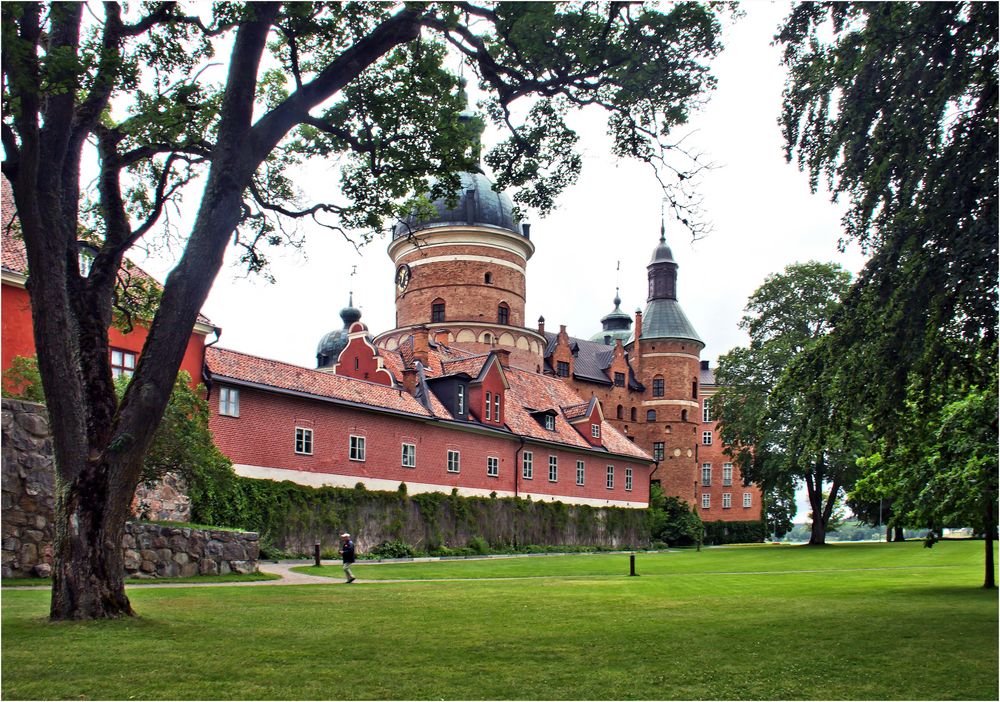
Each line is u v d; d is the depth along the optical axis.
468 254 68.69
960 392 17.72
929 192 13.07
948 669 9.88
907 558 44.97
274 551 34.25
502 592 20.41
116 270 14.57
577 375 81.75
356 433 40.69
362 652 10.62
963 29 12.66
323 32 15.87
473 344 67.38
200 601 16.70
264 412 36.28
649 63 15.92
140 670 9.36
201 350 34.31
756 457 63.56
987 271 12.63
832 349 15.14
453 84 18.00
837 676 9.42
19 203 12.88
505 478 50.16
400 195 19.22
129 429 13.22
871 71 13.51
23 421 20.22
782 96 15.07
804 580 27.20
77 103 15.38
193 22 14.61
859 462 26.33
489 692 8.45
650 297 88.69
